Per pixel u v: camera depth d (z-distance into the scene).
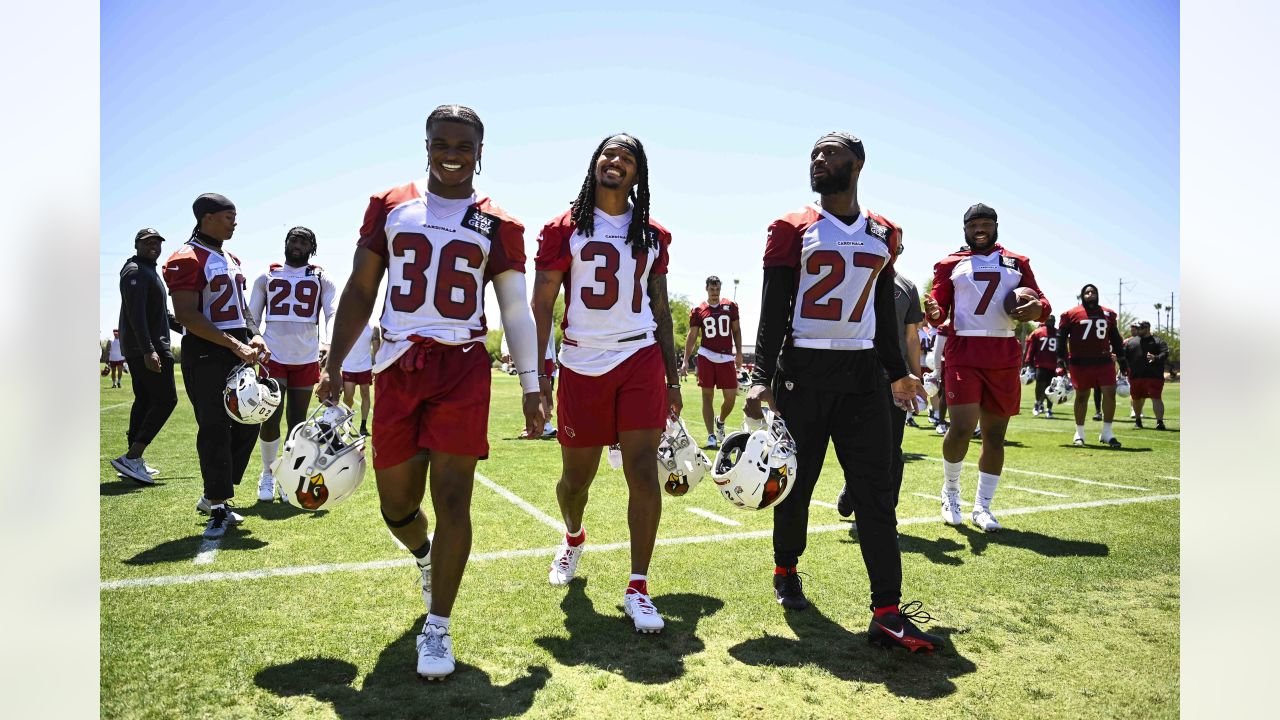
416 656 2.98
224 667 2.85
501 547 4.68
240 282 5.19
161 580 3.90
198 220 5.12
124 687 2.66
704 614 3.54
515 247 3.18
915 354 5.13
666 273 3.90
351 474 3.18
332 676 2.79
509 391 24.67
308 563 4.23
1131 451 9.84
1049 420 15.12
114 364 23.67
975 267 5.39
